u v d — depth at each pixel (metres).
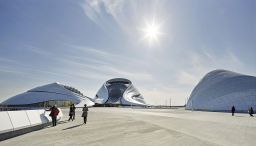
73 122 22.16
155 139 11.72
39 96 87.56
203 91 71.75
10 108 32.28
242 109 55.09
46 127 17.61
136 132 14.53
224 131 15.40
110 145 9.99
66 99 90.75
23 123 13.80
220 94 64.44
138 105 118.94
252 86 60.59
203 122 22.69
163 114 39.09
